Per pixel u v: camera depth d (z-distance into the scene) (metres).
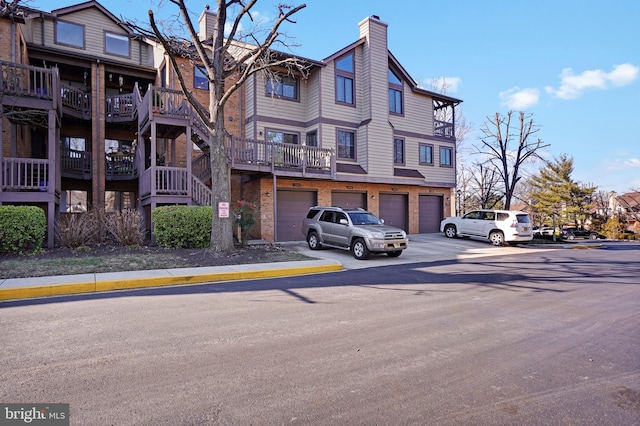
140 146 15.53
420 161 23.25
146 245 13.17
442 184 23.70
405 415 2.88
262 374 3.58
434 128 24.19
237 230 13.69
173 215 12.40
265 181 17.50
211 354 4.06
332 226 13.49
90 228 12.54
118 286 7.69
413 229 22.53
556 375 3.64
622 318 5.64
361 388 3.31
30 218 10.99
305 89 20.20
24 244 11.27
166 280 8.13
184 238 12.53
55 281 7.50
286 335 4.71
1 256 10.55
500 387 3.37
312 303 6.39
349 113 20.31
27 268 8.77
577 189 37.12
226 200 11.62
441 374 3.62
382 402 3.08
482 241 18.36
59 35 17.28
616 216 38.06
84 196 18.42
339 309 6.00
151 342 4.41
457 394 3.23
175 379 3.45
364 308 6.07
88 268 8.95
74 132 17.67
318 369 3.71
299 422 2.76
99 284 7.50
